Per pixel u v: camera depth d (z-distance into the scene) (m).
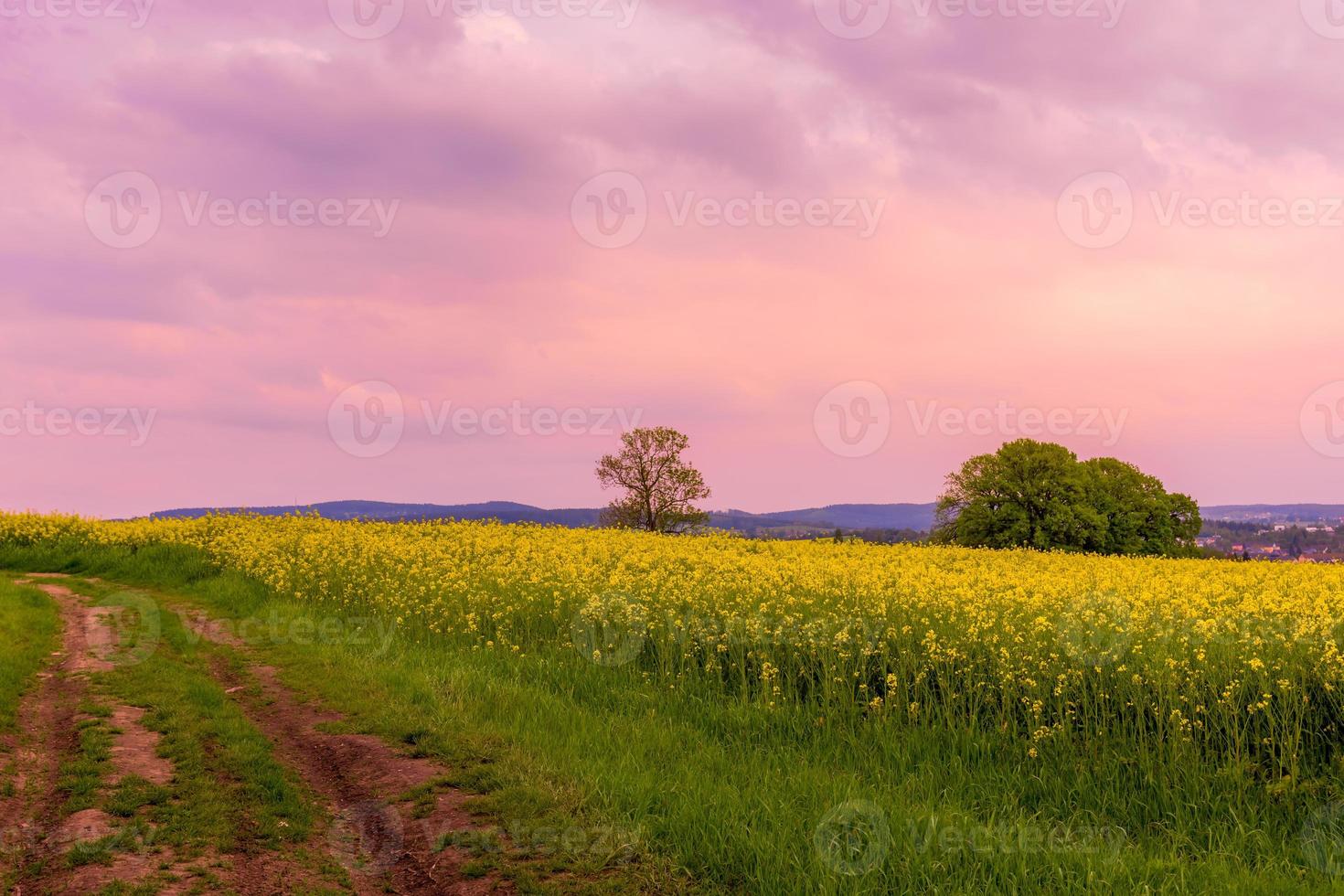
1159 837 8.39
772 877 6.72
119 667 13.98
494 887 6.89
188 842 7.59
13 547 31.03
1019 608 14.40
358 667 14.30
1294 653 10.67
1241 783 8.68
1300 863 7.59
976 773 9.86
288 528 32.47
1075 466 60.78
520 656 15.02
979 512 59.62
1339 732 9.59
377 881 7.15
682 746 10.75
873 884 6.62
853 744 10.77
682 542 32.47
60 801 8.43
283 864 7.35
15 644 15.10
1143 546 58.94
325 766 9.90
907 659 12.40
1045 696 10.82
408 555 24.22
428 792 8.80
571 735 10.62
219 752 10.03
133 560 27.95
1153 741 9.86
